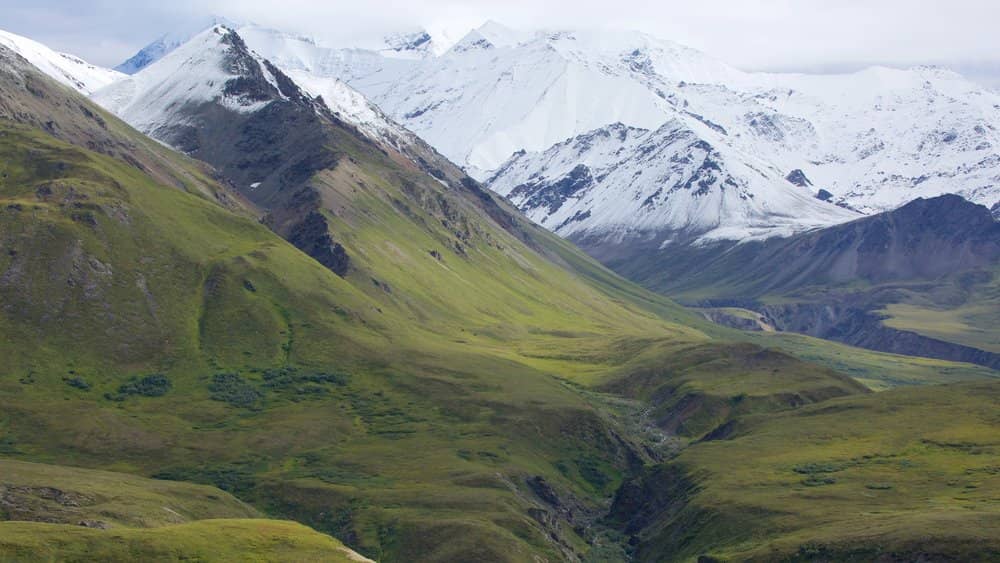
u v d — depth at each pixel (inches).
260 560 6791.3
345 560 7027.6
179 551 6742.1
